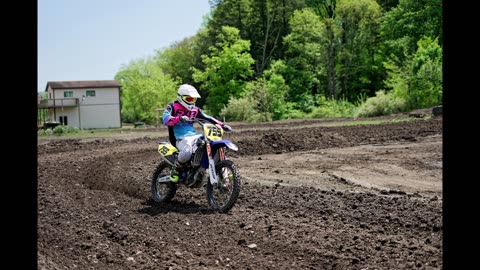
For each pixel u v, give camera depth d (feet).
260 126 110.83
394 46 201.98
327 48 227.20
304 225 23.40
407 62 137.28
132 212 27.66
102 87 232.94
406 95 128.47
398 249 19.44
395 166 44.06
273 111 168.96
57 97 230.27
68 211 27.32
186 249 20.62
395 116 108.68
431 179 38.09
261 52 260.42
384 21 210.18
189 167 29.07
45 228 23.47
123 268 18.34
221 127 28.81
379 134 67.92
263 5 254.88
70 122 229.86
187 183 29.22
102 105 233.55
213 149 28.04
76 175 42.01
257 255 19.62
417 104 125.29
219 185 27.81
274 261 18.86
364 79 228.63
